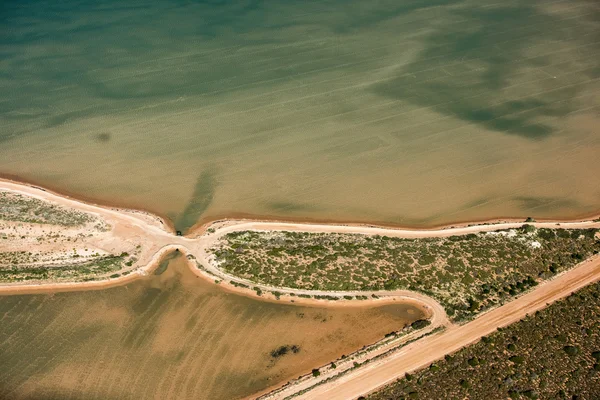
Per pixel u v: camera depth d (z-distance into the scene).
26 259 97.81
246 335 86.50
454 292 93.31
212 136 131.25
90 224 105.00
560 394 78.38
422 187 120.06
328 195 116.88
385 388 78.75
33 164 121.50
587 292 94.25
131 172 120.38
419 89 149.62
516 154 130.25
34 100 140.50
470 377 80.19
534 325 88.06
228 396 78.38
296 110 140.38
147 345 84.88
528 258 100.31
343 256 99.75
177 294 92.69
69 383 79.56
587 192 121.06
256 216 111.06
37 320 88.00
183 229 106.81
